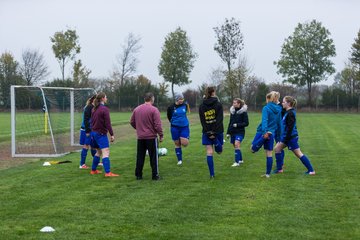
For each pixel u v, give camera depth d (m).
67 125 21.73
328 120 36.06
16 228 6.29
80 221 6.62
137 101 60.12
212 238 5.80
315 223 6.43
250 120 35.69
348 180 9.62
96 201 7.84
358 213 6.94
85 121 11.23
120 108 60.19
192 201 7.79
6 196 8.30
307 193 8.35
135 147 16.75
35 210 7.27
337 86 65.19
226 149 15.66
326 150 15.24
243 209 7.22
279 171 10.71
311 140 18.97
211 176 10.04
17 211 7.22
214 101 9.76
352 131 24.03
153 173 9.86
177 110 12.08
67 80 58.16
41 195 8.36
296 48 61.91
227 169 11.27
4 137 21.42
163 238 5.82
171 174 10.58
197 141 18.58
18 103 21.78
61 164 12.43
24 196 8.29
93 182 9.62
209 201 7.77
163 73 64.94
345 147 16.17
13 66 61.56
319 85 64.25
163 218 6.74
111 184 9.37
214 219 6.68
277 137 10.43
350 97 57.31
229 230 6.13
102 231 6.14
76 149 16.97
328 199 7.87
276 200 7.81
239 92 54.69
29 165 12.37
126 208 7.34
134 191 8.65
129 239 5.79
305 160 10.36
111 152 15.12
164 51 64.50
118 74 65.25
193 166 11.80
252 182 9.46
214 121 9.77
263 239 5.76
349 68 62.94
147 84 62.22
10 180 9.95
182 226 6.34
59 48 57.50
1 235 5.98
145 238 5.83
